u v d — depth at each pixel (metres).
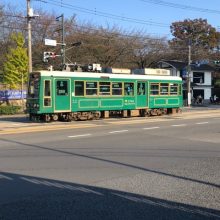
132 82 31.97
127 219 6.82
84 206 7.54
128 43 64.12
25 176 10.09
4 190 8.70
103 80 29.88
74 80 28.22
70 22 59.22
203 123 26.08
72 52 57.50
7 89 45.44
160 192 8.58
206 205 7.66
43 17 57.97
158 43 72.06
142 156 13.19
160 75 34.88
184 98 68.94
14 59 44.81
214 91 78.19
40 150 14.34
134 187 9.00
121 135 19.03
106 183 9.38
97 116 29.75
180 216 7.01
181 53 80.75
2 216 6.93
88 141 16.81
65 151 14.12
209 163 12.05
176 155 13.45
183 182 9.55
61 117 28.08
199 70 75.19
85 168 11.14
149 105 33.31
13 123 26.19
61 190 8.73
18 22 57.06
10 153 13.66
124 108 31.42
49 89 27.05
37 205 7.59
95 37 60.06
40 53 55.94
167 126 23.77
